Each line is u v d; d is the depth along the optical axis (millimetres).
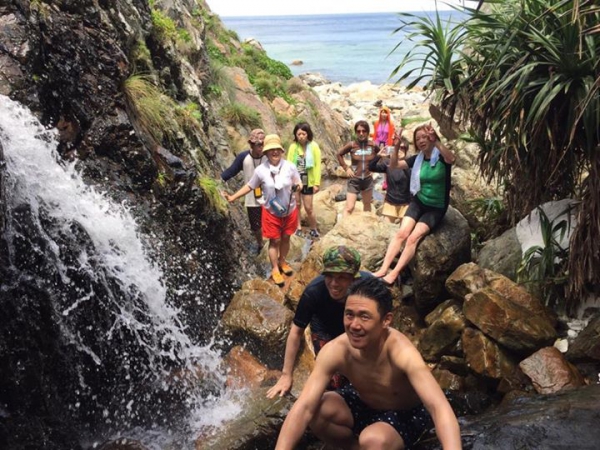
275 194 5195
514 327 3668
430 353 4027
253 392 3857
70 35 4539
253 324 4281
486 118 4516
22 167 3605
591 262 3736
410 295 4598
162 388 3971
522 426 2803
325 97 20703
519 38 4098
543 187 4379
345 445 2711
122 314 4082
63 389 3660
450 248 4371
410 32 4723
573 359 3611
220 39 12555
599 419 2795
